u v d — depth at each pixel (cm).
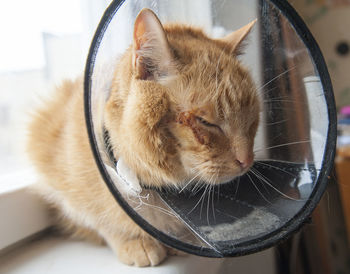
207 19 76
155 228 53
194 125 62
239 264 76
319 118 52
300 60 53
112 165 54
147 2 63
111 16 49
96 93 52
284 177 57
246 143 67
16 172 93
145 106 61
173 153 65
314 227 134
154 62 62
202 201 62
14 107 94
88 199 70
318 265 138
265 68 62
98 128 53
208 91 62
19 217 75
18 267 68
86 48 94
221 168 67
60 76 102
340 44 184
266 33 59
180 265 66
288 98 57
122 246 70
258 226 53
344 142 150
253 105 68
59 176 75
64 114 82
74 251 76
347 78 185
